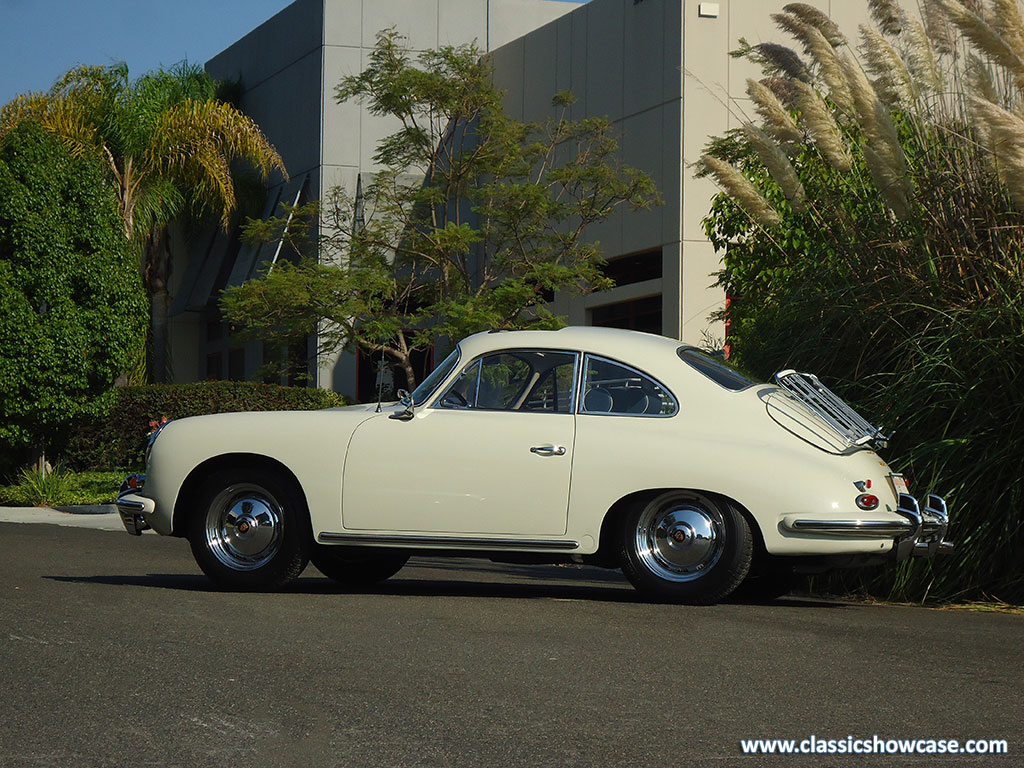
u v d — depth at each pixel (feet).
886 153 31.68
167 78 105.09
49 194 64.75
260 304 70.33
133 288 67.92
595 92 81.82
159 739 14.44
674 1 73.77
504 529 25.53
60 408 64.64
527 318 78.28
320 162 98.68
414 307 86.94
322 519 26.11
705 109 73.46
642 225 76.79
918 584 28.89
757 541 25.04
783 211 44.60
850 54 34.42
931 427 29.35
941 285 30.58
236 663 18.65
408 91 74.69
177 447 27.07
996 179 31.24
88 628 21.63
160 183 93.15
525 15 104.22
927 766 13.43
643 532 25.32
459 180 75.72
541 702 16.26
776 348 32.71
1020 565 28.76
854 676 18.13
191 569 33.40
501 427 25.77
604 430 25.43
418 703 16.17
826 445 24.98
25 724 15.10
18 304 63.26
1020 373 28.76
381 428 26.16
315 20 100.48
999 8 32.09
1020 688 17.51
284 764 13.43
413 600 25.94
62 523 55.88
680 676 17.95
